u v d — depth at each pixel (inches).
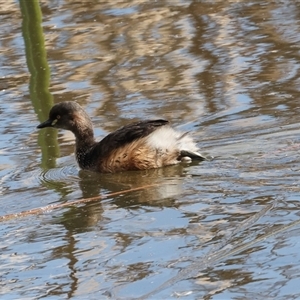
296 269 359.9
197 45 767.1
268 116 587.5
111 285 365.7
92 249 406.0
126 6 879.7
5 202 487.2
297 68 686.5
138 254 394.0
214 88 661.3
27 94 681.6
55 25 837.2
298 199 437.1
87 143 554.3
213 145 545.3
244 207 436.1
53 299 358.9
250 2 871.7
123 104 643.5
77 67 734.5
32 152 574.2
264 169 489.4
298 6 842.8
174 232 415.2
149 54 753.6
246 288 349.4
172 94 657.0
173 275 367.9
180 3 880.3
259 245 386.9
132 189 490.9
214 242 396.8
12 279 382.6
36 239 426.6
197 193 466.0
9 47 784.9
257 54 730.2
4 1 890.1
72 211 462.3
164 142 528.7
